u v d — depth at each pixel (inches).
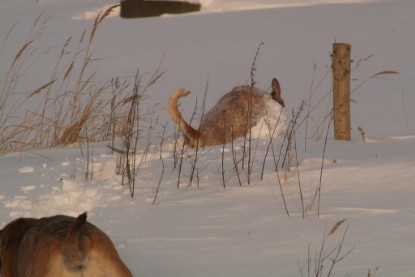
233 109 1542.8
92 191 1187.9
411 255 864.9
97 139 1680.6
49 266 719.1
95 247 721.6
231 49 3147.1
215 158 1366.9
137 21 3986.2
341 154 1357.0
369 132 1813.5
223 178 1186.0
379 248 893.2
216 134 1519.4
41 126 1742.1
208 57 3016.7
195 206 1099.9
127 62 3009.4
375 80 2504.9
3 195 1195.3
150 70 2832.2
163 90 2498.8
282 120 1569.9
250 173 1245.1
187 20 3902.6
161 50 3213.6
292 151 1397.6
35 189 1221.1
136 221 1053.8
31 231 770.2
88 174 1299.2
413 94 2288.4
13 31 3821.4
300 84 2504.9
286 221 1010.1
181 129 1492.4
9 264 800.9
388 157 1294.3
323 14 3762.3
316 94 2362.2
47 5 4574.3
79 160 1396.4
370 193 1110.4
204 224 1018.7
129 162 1321.4
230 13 3996.1
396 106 2143.2
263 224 1005.2
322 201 1088.2
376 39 3134.8
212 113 1556.3
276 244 930.7
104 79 2691.9
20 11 4431.6
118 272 729.0
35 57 3171.8
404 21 3464.6
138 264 900.0
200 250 927.7
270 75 2652.6
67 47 3371.1
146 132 1846.7
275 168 1264.8
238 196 1135.0
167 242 959.6
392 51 2906.0
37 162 1416.1
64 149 1542.8
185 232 993.5
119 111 2005.4
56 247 721.6
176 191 1181.7
